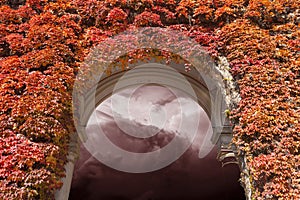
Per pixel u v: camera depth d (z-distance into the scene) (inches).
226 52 217.3
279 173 161.6
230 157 207.3
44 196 148.3
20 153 153.1
